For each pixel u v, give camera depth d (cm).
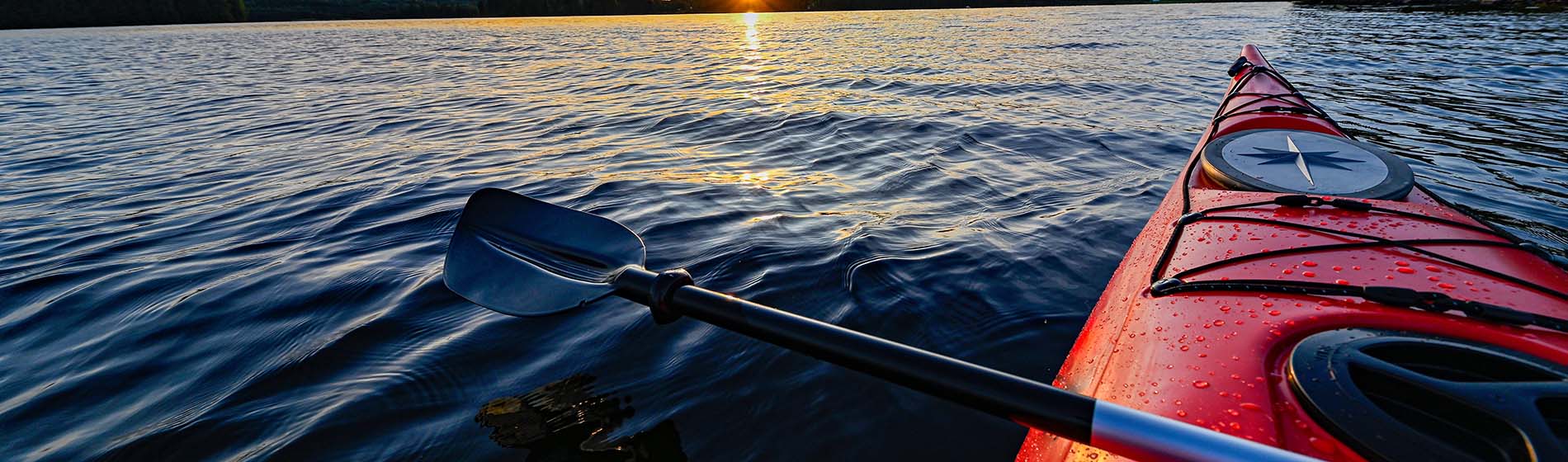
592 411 209
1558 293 156
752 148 630
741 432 198
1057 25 2952
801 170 537
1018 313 274
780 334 146
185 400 221
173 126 855
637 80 1289
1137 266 234
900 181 493
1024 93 960
